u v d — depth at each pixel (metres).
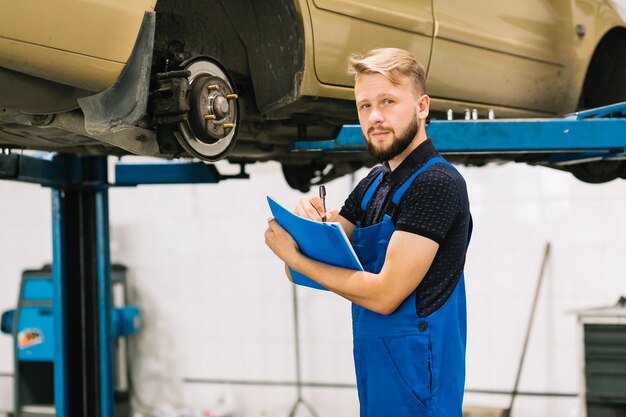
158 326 7.57
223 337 7.41
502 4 3.73
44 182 4.05
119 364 7.34
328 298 7.12
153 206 7.61
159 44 2.80
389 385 1.94
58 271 4.22
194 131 2.63
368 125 1.96
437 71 3.41
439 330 1.93
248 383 7.35
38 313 7.09
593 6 4.23
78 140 3.29
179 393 7.50
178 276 7.54
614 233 6.32
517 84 3.82
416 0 3.30
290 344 7.23
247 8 2.94
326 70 2.95
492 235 6.61
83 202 4.30
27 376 7.30
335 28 2.95
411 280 1.88
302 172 4.64
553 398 6.44
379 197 2.04
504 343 6.57
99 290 4.27
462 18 3.51
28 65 2.15
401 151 1.96
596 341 5.36
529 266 6.51
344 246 1.88
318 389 7.13
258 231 7.33
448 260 1.94
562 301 6.44
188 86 2.59
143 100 2.40
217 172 4.45
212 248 7.45
